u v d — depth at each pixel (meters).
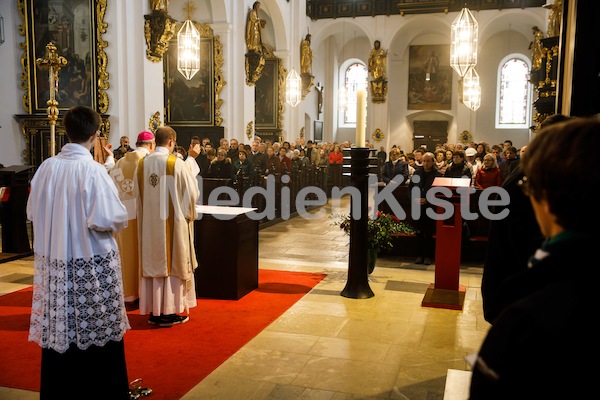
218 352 4.49
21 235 8.16
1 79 11.70
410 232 7.26
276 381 3.94
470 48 9.33
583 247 0.91
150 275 4.98
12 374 3.99
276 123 20.28
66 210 2.99
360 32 25.80
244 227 6.17
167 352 4.48
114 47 11.41
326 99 26.98
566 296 0.88
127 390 3.27
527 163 1.03
